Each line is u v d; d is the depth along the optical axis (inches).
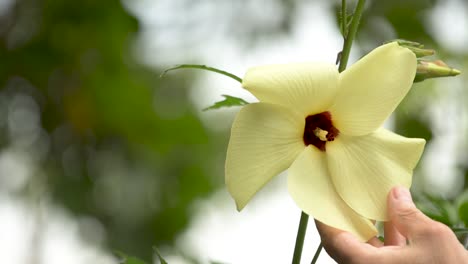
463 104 76.1
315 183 44.1
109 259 76.5
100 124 79.9
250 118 43.4
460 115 75.7
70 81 80.6
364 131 44.4
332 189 44.3
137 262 47.6
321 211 43.7
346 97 44.1
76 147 78.6
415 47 45.4
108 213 77.0
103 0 80.7
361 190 44.3
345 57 45.8
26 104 79.8
